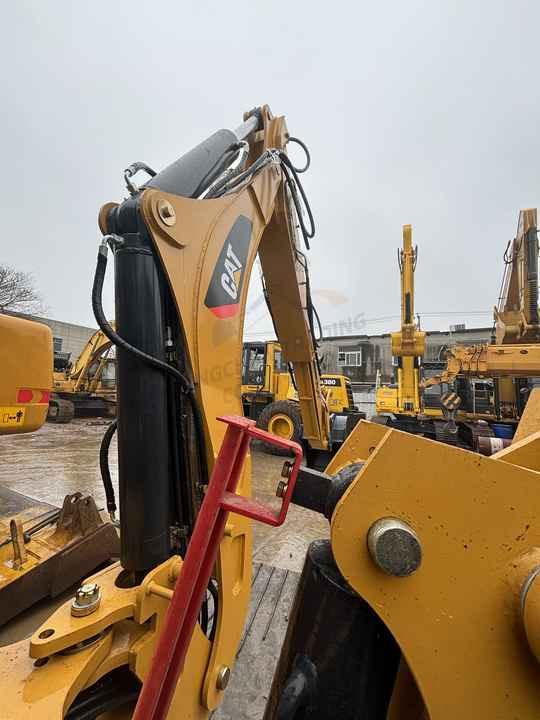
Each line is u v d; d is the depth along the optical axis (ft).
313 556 2.88
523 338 23.49
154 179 3.95
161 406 3.48
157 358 3.44
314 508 2.99
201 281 4.03
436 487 2.10
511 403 25.67
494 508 2.08
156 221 3.39
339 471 3.00
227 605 3.94
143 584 3.03
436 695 1.98
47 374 5.32
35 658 2.52
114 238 3.35
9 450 22.86
